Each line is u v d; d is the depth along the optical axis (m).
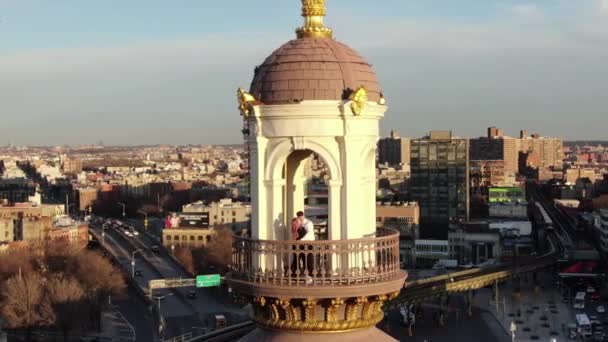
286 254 22.00
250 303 23.22
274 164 22.67
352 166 22.41
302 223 23.16
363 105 22.09
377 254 22.45
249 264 22.38
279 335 22.52
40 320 180.25
